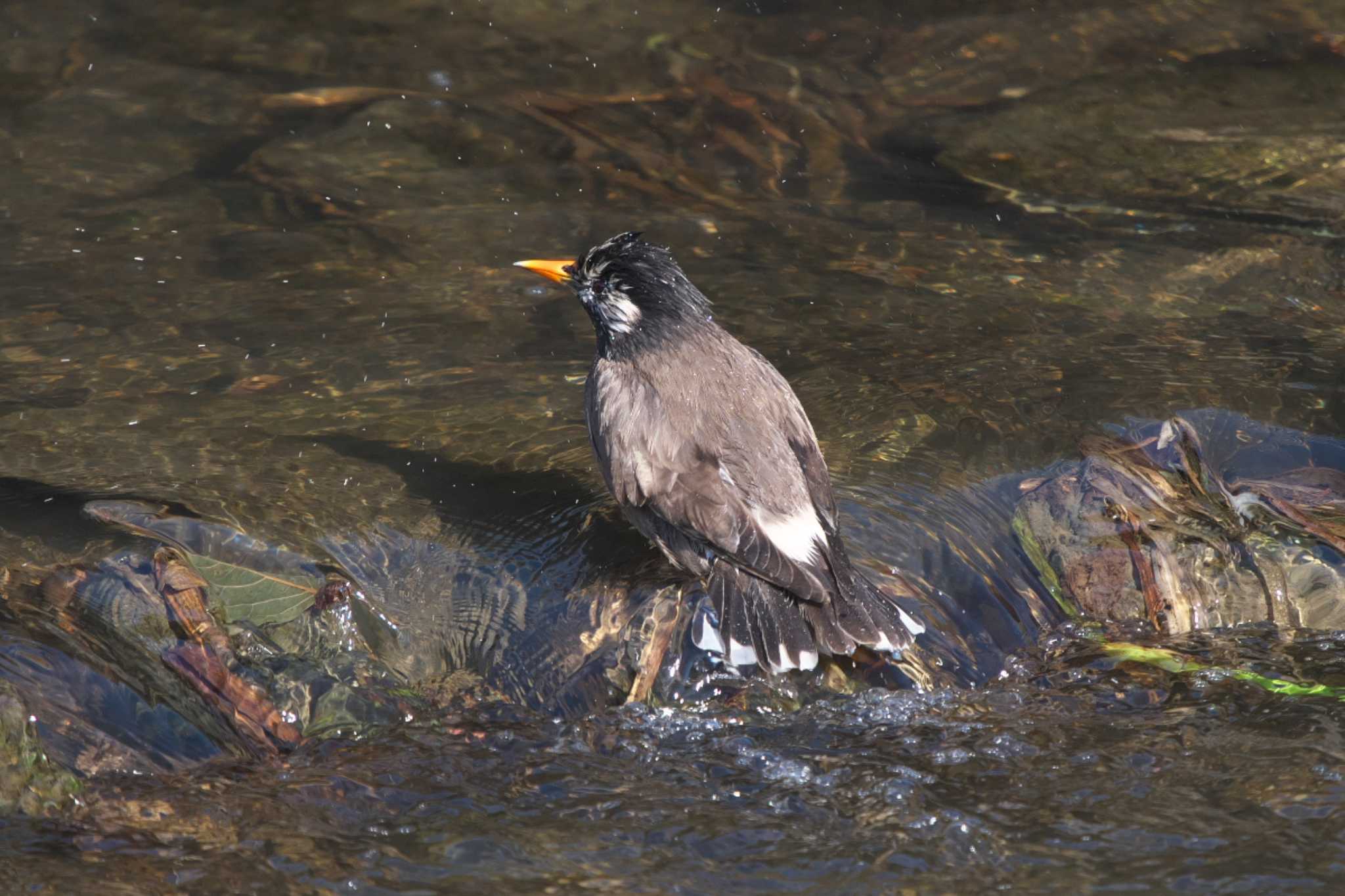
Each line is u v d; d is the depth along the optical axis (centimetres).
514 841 771
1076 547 1066
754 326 1395
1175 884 713
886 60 2017
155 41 2034
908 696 921
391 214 1619
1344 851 734
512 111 1870
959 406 1252
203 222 1589
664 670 941
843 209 1645
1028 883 720
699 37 2089
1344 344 1359
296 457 1170
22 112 1817
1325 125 1805
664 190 1683
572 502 1130
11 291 1421
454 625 988
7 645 892
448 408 1259
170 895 713
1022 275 1505
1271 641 983
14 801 782
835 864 745
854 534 1066
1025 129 1825
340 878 732
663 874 739
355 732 888
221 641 936
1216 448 1197
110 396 1250
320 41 2059
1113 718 887
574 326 1415
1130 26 2091
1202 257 1538
